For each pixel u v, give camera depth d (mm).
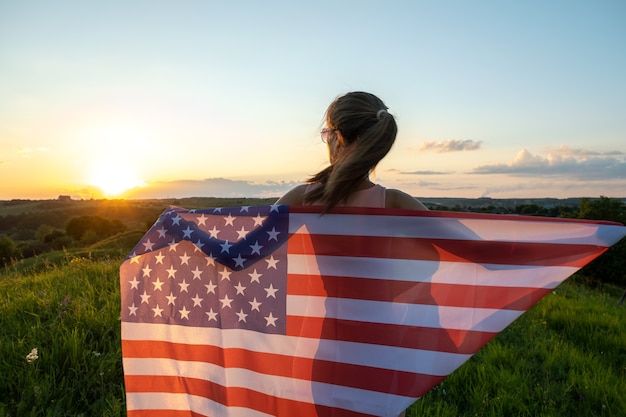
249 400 2064
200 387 2131
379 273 1950
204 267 2131
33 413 2625
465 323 1877
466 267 1897
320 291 2002
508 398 3316
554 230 1851
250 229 2080
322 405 1975
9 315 4113
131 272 2203
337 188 1859
